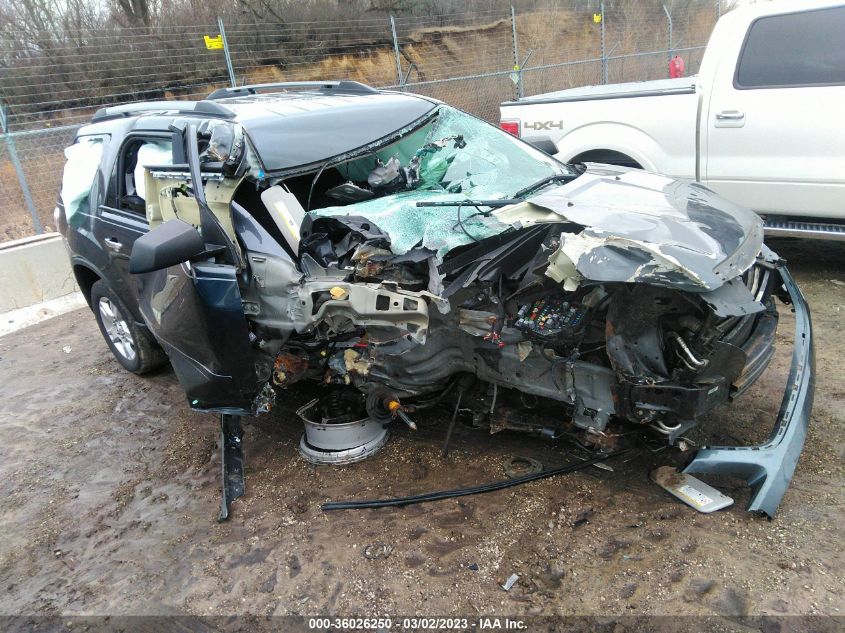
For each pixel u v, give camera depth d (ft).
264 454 12.43
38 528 11.03
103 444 13.62
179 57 33.65
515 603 8.34
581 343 9.48
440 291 9.36
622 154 20.11
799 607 7.79
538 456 11.30
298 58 38.37
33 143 26.43
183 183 11.35
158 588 9.36
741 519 9.34
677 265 8.31
